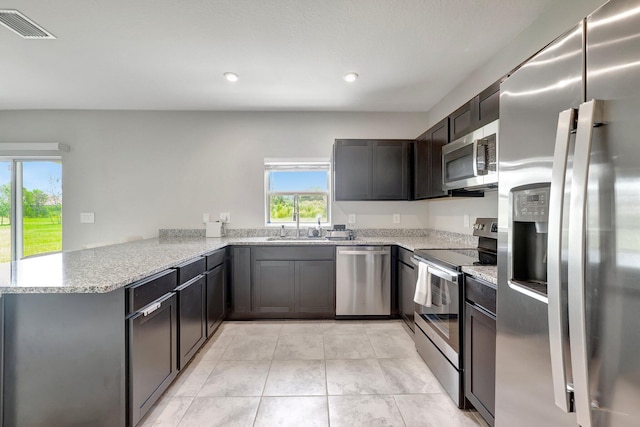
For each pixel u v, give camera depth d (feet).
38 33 6.38
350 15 5.87
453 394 5.59
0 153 10.85
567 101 2.58
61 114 11.02
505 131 3.52
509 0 5.46
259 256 9.76
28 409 4.33
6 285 4.10
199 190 11.35
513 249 3.43
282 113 11.43
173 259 6.17
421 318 7.20
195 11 5.72
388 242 9.78
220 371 6.71
